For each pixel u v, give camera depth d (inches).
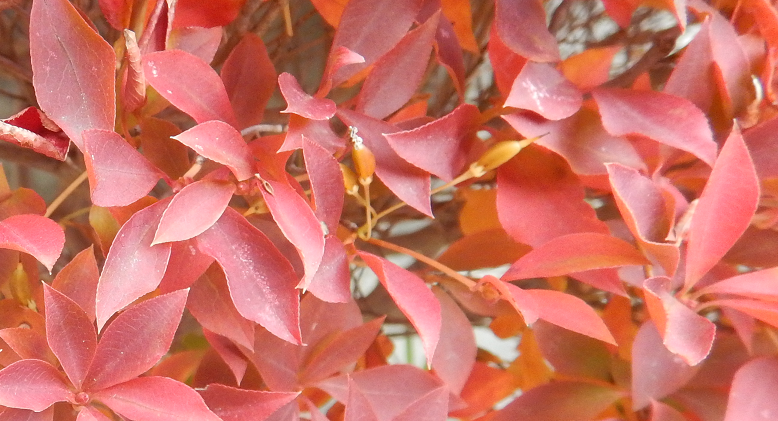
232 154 12.5
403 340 23.5
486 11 17.6
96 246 16.3
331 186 13.0
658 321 12.7
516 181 13.8
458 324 14.6
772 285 13.2
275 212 12.5
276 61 18.1
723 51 13.5
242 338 13.4
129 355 12.7
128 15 13.3
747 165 12.7
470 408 15.7
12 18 18.1
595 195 15.6
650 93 13.4
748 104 13.6
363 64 13.5
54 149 12.6
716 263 13.5
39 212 13.8
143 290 12.5
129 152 12.5
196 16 13.8
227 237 12.8
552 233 13.7
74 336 12.6
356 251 13.2
